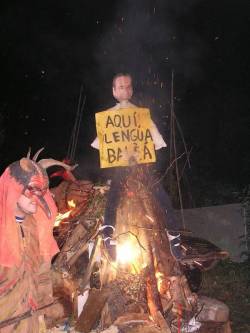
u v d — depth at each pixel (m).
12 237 3.97
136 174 4.82
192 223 9.60
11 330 3.95
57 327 4.64
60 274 4.82
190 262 4.91
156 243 4.66
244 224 9.58
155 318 4.42
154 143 4.93
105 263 4.68
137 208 4.70
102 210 4.95
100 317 4.60
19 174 4.02
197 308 4.77
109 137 4.86
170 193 10.09
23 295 4.00
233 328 6.65
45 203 4.06
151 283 4.52
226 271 8.61
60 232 5.37
